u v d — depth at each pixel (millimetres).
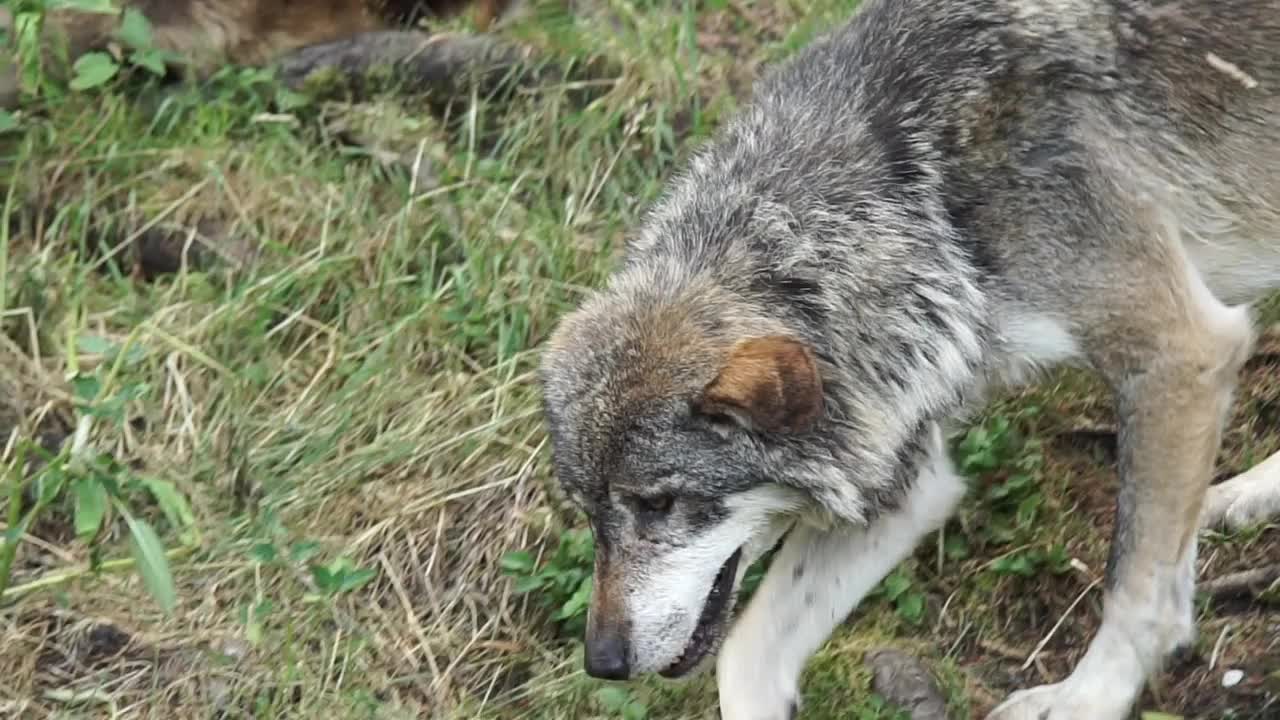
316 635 4336
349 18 5926
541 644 4406
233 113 5633
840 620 4145
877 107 4047
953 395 3994
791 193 3982
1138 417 4027
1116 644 4090
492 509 4664
